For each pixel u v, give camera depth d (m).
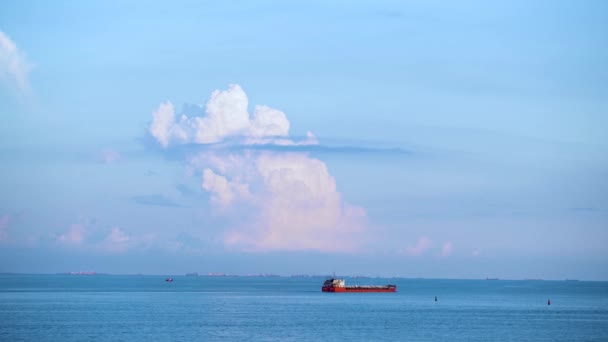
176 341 129.75
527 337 141.25
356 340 134.38
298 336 139.88
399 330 152.38
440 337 140.25
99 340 130.25
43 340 129.88
